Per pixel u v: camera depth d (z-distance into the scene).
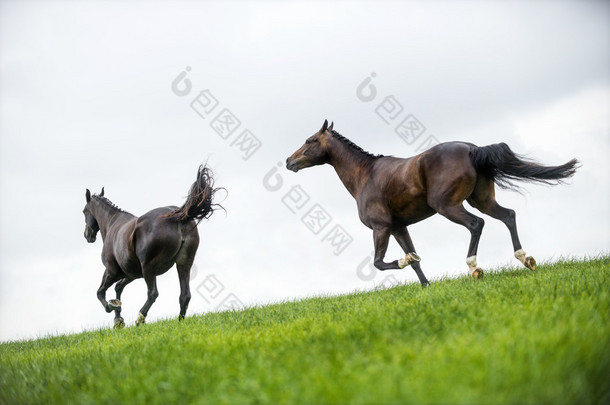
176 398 5.93
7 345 16.98
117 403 6.12
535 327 6.16
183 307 14.57
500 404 4.37
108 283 16.97
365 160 14.39
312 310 12.02
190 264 14.84
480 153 11.90
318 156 15.35
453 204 12.01
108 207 17.70
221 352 7.52
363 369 5.69
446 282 13.56
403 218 13.40
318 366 5.86
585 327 6.04
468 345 5.86
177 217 14.42
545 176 11.66
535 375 4.76
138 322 14.59
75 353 10.20
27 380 7.93
